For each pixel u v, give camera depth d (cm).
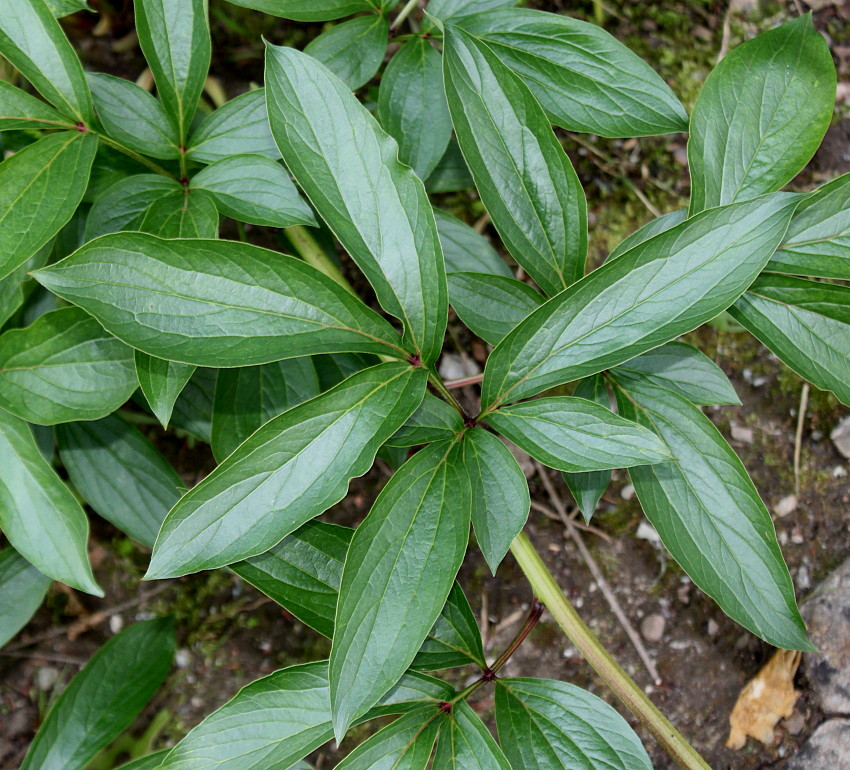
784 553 67
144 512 58
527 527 69
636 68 54
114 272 44
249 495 45
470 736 50
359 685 44
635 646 67
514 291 52
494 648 67
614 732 50
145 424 68
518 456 69
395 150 46
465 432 48
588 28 54
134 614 68
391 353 47
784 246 51
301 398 55
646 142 72
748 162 52
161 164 55
